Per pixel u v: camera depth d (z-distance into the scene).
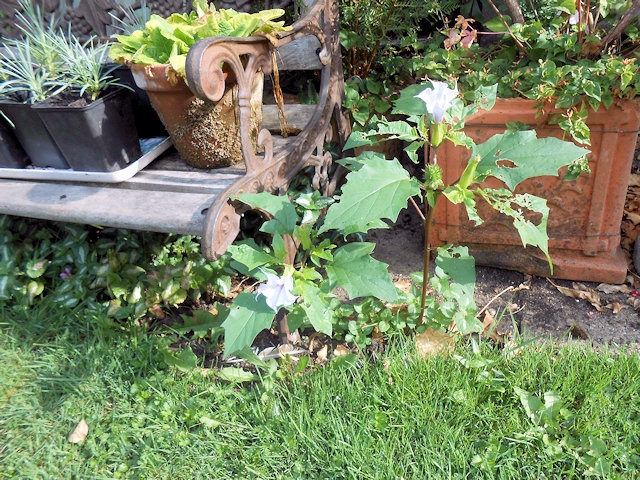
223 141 2.00
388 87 2.63
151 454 1.74
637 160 2.82
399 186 1.42
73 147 1.97
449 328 2.07
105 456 1.77
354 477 1.57
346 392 1.82
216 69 1.58
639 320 2.09
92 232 2.59
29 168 2.22
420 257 2.54
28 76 2.02
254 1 2.62
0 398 2.00
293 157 2.05
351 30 2.60
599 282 2.29
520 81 2.09
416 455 1.65
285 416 1.78
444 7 2.63
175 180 2.00
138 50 1.85
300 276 1.64
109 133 1.96
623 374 1.81
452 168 2.20
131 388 1.94
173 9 2.68
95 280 2.33
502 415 1.73
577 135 1.96
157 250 2.41
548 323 2.12
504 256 2.37
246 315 1.56
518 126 2.06
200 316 2.18
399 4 2.50
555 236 2.28
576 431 1.66
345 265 1.62
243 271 1.81
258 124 2.10
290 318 1.86
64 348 2.16
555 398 1.72
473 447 1.66
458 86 2.22
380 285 1.56
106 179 2.02
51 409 1.96
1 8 2.82
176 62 1.75
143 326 2.26
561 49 2.09
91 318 2.26
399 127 1.61
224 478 1.67
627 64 1.86
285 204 1.69
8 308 2.38
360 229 1.63
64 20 2.81
